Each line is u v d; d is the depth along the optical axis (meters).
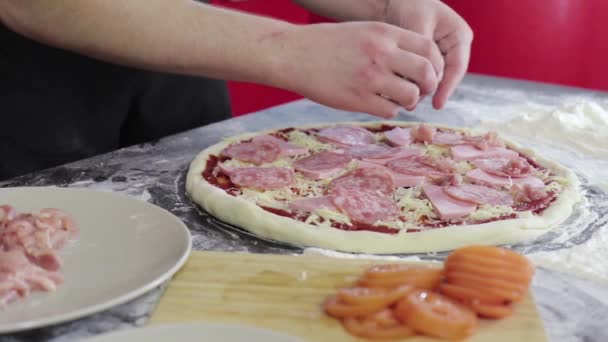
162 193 1.46
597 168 1.62
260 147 1.62
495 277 0.94
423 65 1.38
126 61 1.43
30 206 1.25
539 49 3.11
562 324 0.98
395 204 1.35
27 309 0.95
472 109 2.04
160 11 1.38
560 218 1.32
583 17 3.00
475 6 3.14
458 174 1.47
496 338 0.90
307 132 1.79
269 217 1.27
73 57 1.78
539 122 1.84
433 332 0.88
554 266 1.14
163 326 0.85
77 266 1.06
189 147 1.72
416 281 0.94
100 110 1.85
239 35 1.40
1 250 1.09
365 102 1.42
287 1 3.39
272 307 0.96
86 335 0.93
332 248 1.22
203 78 2.02
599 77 3.10
